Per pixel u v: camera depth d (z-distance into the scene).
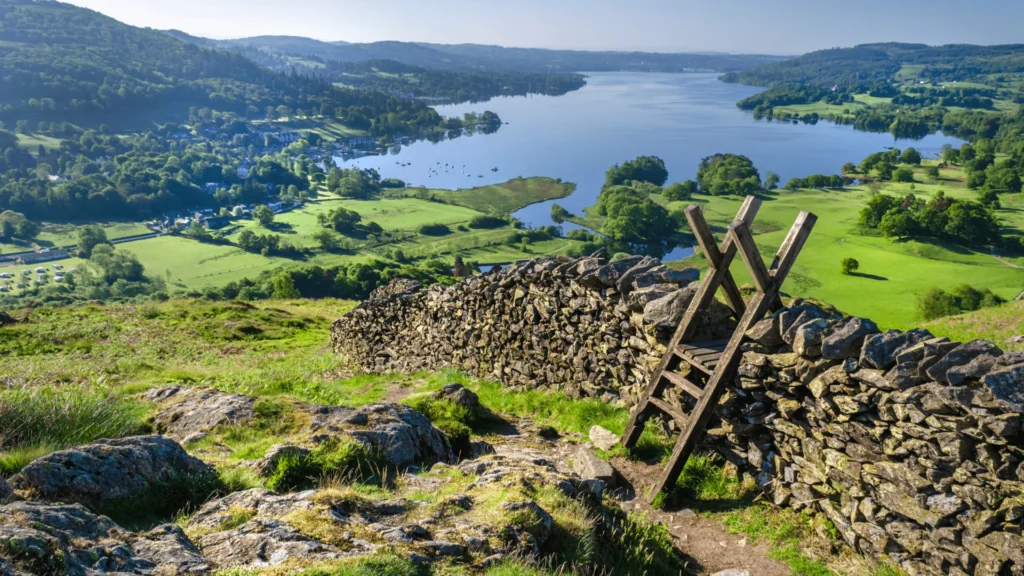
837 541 7.44
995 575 5.77
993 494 5.87
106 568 4.22
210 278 198.50
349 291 138.50
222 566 4.64
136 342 32.09
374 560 4.66
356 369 26.14
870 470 7.06
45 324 34.31
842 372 7.26
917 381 6.57
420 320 21.97
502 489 6.85
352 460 7.54
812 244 169.12
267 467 7.17
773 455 8.57
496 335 17.03
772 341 8.21
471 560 5.25
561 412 12.95
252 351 32.00
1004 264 144.75
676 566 7.17
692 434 8.75
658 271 11.86
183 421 10.20
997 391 5.78
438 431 9.38
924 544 6.43
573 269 13.63
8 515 4.48
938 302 98.25
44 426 8.95
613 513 7.64
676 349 9.60
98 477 5.96
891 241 169.00
